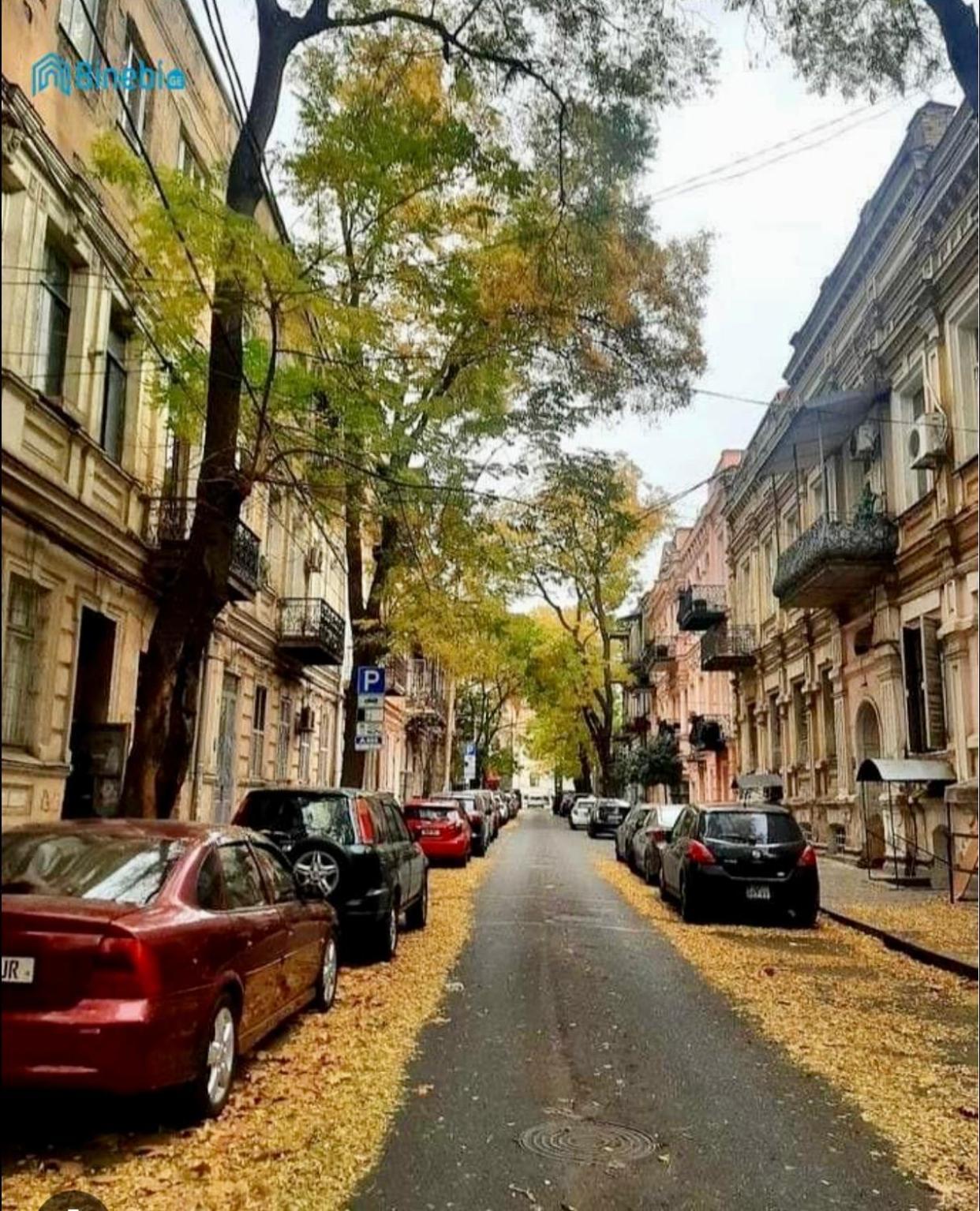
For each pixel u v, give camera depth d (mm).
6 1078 4801
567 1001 9195
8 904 5012
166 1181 4898
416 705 44562
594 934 13320
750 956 11695
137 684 14820
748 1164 5367
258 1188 4859
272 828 10656
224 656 19031
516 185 10188
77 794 13453
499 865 25234
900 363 20312
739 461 39656
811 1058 7406
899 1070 7129
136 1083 4953
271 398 11430
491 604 17953
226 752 19641
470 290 11203
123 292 13102
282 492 19484
